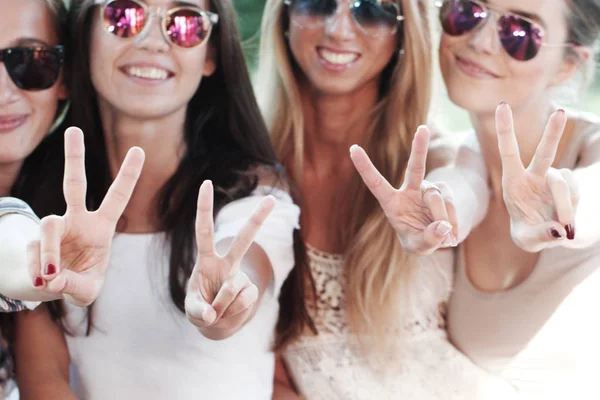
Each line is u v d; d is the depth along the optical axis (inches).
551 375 80.9
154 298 69.4
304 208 85.0
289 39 81.7
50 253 45.2
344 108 83.6
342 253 84.6
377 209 81.6
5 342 68.9
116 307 69.2
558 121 53.3
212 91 75.6
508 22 72.2
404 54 81.8
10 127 65.7
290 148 85.6
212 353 69.4
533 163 54.7
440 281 85.7
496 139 78.3
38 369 70.5
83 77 71.1
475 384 83.3
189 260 68.8
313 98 84.7
